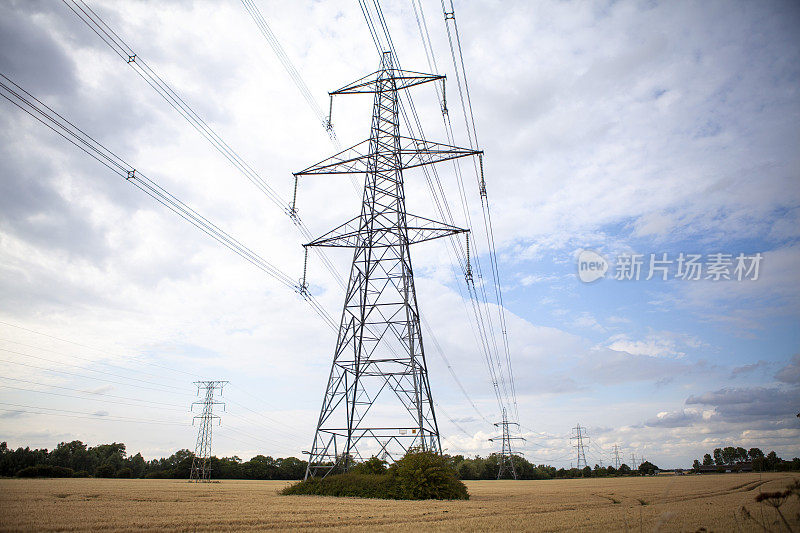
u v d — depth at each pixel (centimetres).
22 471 11181
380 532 2391
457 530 2467
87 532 2325
